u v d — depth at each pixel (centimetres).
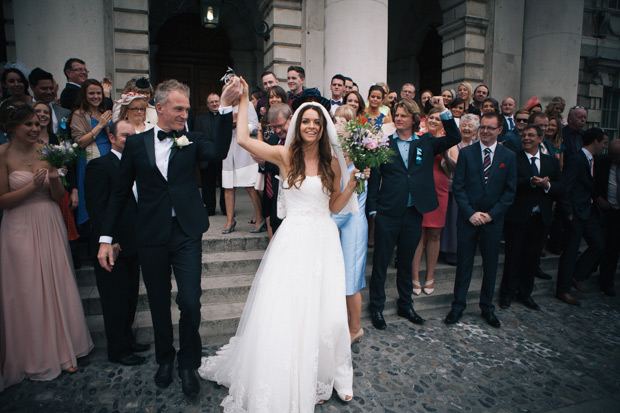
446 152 423
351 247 332
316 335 246
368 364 319
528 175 430
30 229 283
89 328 338
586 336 387
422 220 391
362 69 636
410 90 589
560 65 851
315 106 254
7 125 281
